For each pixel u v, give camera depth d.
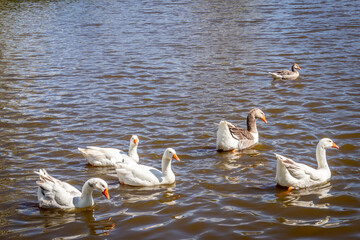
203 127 18.48
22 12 50.59
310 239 10.75
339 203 12.41
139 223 11.60
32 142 17.05
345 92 22.38
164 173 13.78
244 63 28.61
